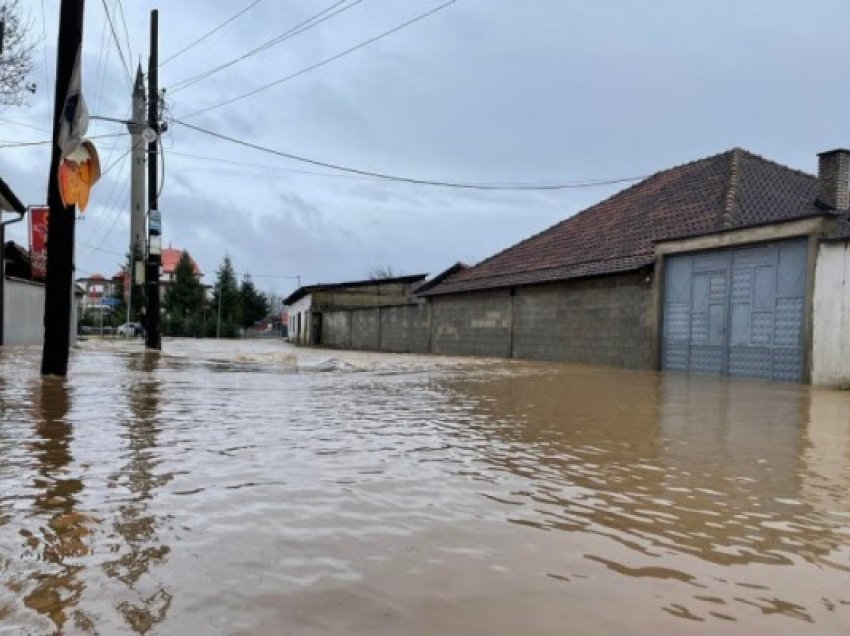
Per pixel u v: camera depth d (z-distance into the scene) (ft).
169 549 8.09
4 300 59.16
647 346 50.98
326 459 13.46
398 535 8.84
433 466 13.10
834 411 23.97
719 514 10.17
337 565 7.72
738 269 44.01
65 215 30.35
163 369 37.99
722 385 35.94
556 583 7.34
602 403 24.76
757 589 7.31
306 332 132.87
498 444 15.65
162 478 11.52
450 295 80.89
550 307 62.64
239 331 214.69
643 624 6.38
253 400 23.35
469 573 7.57
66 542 8.27
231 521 9.24
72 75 29.32
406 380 34.12
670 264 49.42
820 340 37.93
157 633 5.98
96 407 20.27
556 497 10.98
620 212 70.28
